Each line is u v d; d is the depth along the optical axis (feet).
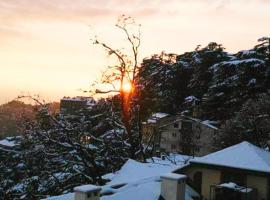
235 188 60.70
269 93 170.30
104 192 57.47
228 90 211.00
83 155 104.94
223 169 64.03
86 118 114.83
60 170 103.91
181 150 224.94
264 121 143.43
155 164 78.02
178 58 315.37
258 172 61.31
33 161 104.17
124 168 73.46
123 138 117.80
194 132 220.43
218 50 270.26
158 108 249.34
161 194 53.01
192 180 67.05
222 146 151.94
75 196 45.68
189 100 241.96
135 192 54.39
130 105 122.21
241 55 226.58
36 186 100.83
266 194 61.87
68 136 105.50
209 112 222.89
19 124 109.50
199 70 262.88
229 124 153.38
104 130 122.31
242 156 65.67
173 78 272.10
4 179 106.83
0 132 222.07
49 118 106.83
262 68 200.54
